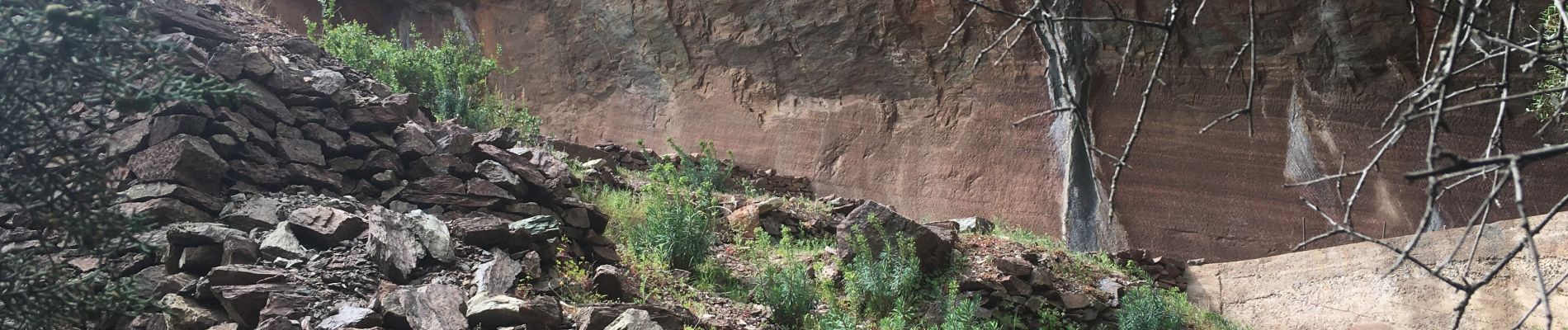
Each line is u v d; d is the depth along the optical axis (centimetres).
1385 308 977
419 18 2350
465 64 1508
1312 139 1313
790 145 1845
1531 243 130
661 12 1927
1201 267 1168
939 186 1656
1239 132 1373
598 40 2078
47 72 350
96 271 393
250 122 770
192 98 369
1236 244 1354
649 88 2047
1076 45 1431
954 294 792
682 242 788
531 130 1427
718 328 643
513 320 539
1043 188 1534
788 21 1769
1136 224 1425
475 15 2288
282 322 504
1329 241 1281
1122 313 895
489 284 600
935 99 1686
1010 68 1566
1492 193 151
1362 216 1266
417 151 831
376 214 636
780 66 1841
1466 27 169
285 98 821
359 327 510
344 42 1387
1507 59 168
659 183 1078
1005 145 1590
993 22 1516
